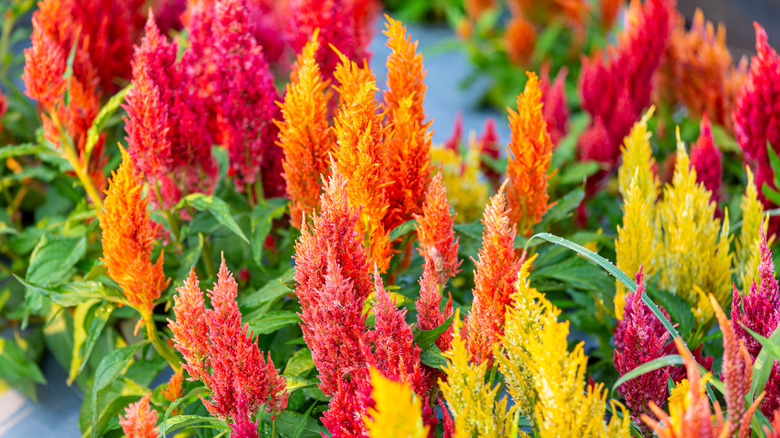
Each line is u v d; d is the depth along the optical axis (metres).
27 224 1.82
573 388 1.09
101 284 1.28
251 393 1.15
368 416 1.12
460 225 1.33
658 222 1.31
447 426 1.14
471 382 1.11
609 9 2.63
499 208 1.15
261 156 1.35
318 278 1.15
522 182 1.27
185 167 1.32
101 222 1.21
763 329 1.17
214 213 1.30
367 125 1.17
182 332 1.16
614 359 1.20
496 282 1.15
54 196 1.68
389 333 1.14
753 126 1.39
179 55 1.42
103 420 1.31
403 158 1.23
